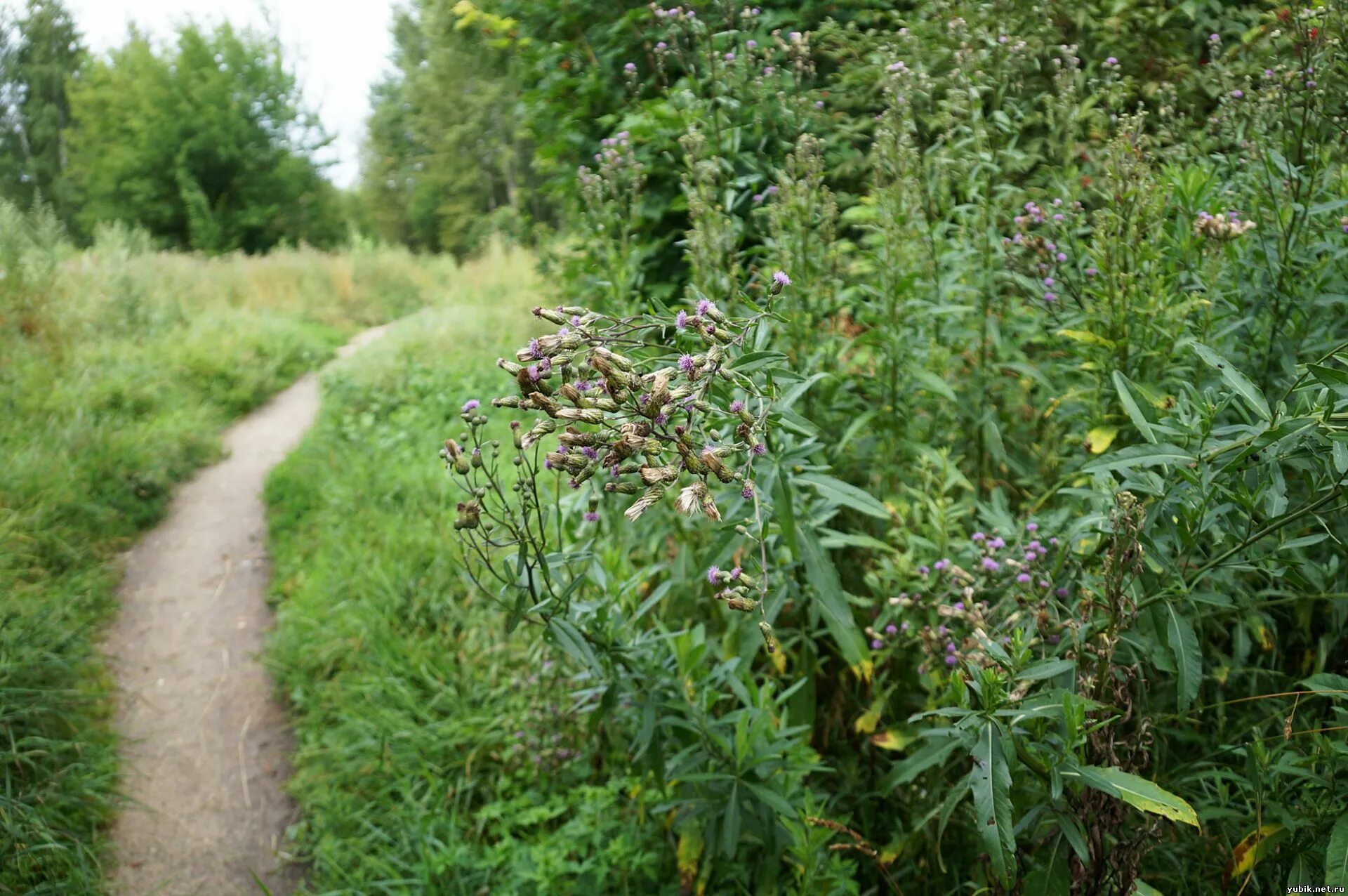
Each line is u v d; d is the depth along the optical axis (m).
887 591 2.65
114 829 3.95
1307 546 2.15
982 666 2.13
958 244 3.22
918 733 2.51
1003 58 3.34
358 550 5.54
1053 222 2.94
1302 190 2.59
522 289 11.95
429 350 10.16
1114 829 2.02
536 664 3.96
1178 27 4.23
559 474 2.09
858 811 2.86
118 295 10.67
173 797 4.16
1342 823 1.80
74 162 29.67
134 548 6.44
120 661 5.15
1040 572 2.30
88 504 6.28
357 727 4.10
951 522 2.62
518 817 3.39
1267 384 2.51
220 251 24.48
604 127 5.32
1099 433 2.52
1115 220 2.57
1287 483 2.32
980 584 2.33
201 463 8.09
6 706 3.90
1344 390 1.77
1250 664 2.58
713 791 2.61
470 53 8.21
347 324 15.65
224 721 4.66
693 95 3.84
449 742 3.87
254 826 3.98
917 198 3.01
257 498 7.33
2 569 5.01
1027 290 2.96
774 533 2.52
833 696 3.03
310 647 4.81
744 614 2.87
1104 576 2.05
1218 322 2.59
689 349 2.12
